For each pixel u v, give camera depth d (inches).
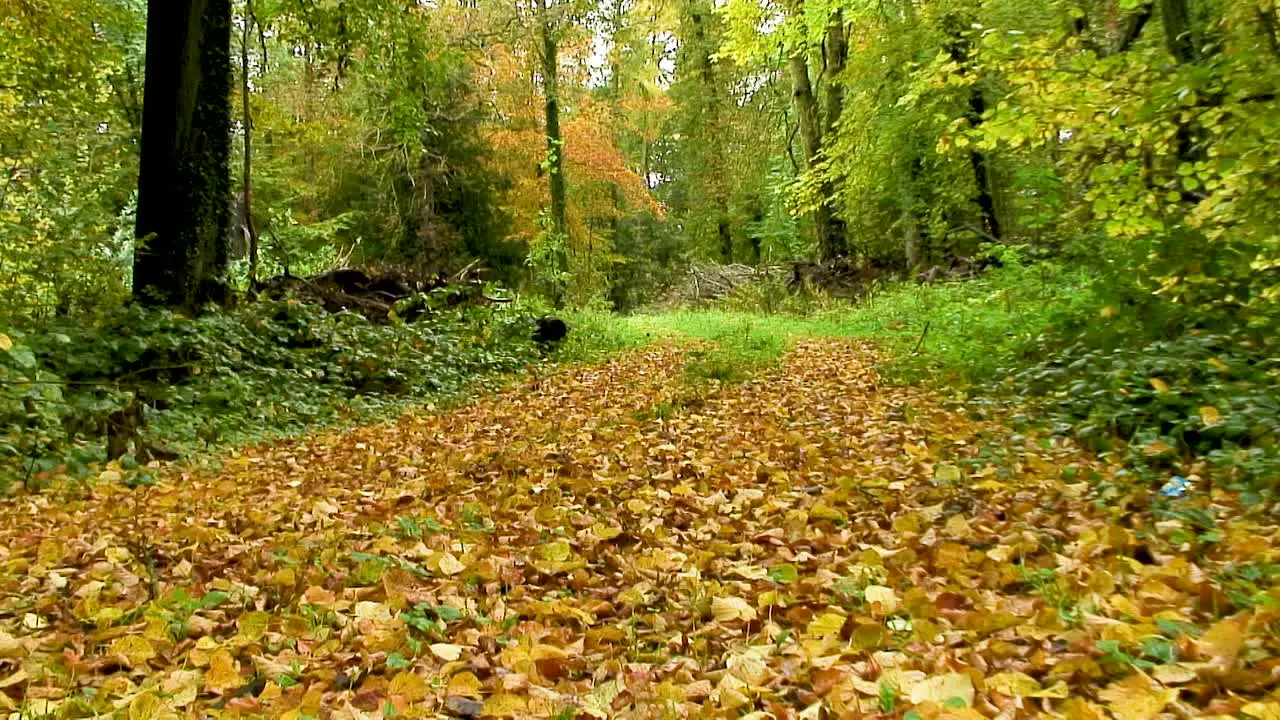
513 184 1016.2
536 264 898.1
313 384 390.9
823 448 250.2
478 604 136.6
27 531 191.5
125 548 170.7
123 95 682.8
